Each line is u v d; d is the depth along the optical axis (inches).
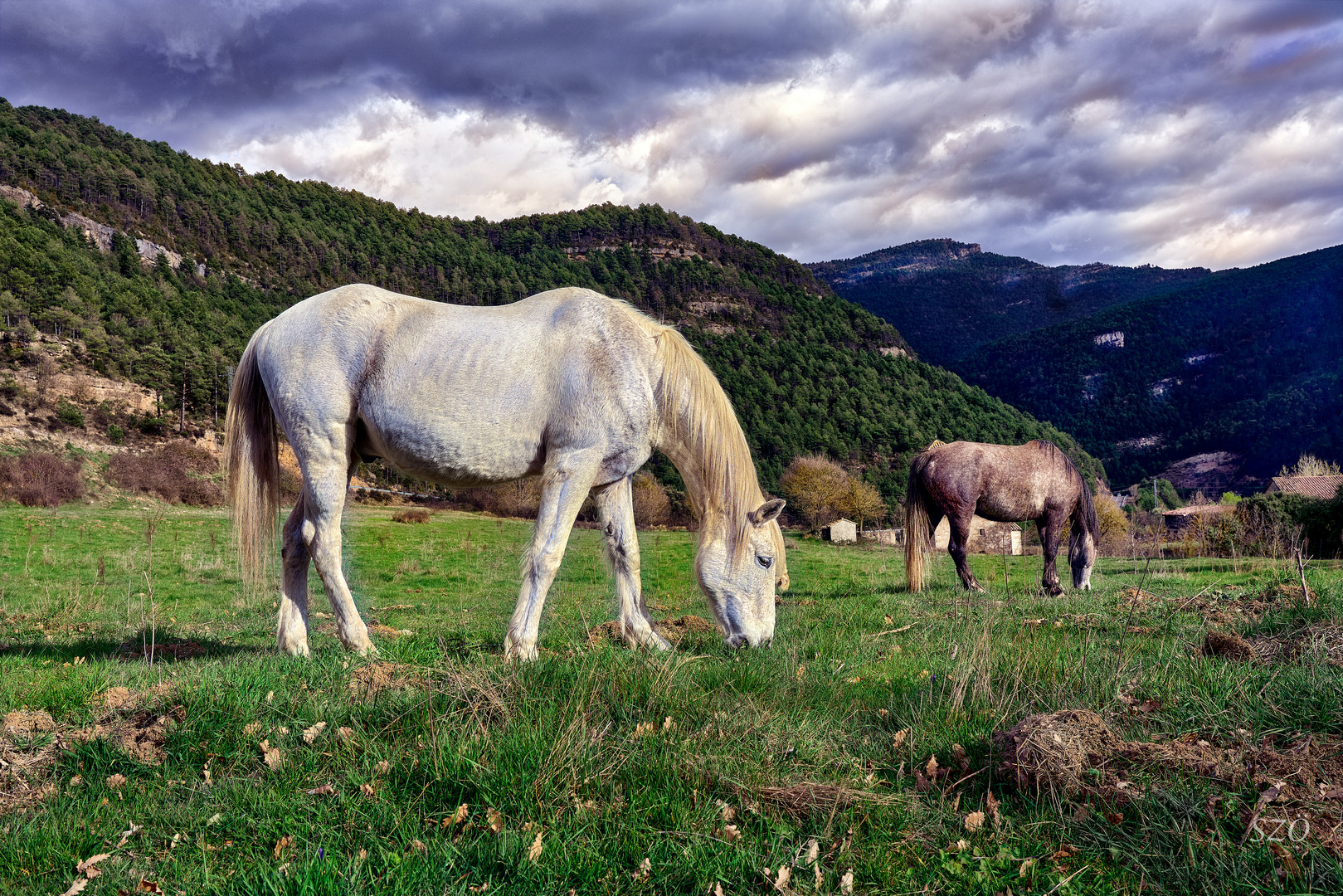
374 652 189.8
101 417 2539.4
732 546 205.2
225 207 6018.7
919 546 392.2
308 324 191.3
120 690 150.8
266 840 94.7
